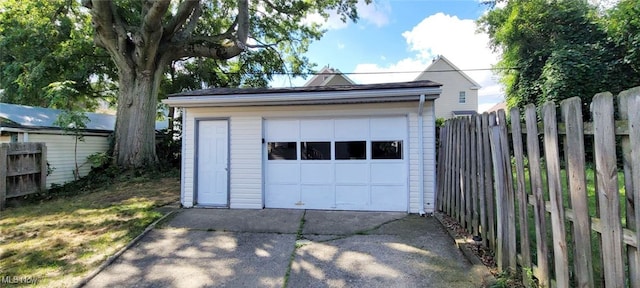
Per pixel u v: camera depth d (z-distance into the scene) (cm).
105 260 379
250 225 516
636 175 167
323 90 578
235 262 374
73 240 448
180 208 633
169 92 1666
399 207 595
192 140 655
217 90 677
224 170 650
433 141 581
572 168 214
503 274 302
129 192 795
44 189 800
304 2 1431
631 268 173
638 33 955
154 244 435
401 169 594
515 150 287
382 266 357
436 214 556
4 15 1285
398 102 588
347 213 586
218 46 1229
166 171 1062
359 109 603
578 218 209
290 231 486
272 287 315
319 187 621
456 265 353
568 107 216
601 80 973
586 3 1189
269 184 638
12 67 1398
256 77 1839
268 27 1600
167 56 1147
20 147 732
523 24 1246
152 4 1016
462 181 461
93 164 1045
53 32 1308
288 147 632
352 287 312
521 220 281
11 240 450
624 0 1023
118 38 1034
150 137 1091
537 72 1177
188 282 326
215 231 488
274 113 630
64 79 1364
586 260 203
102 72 1523
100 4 952
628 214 174
